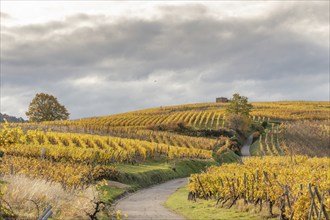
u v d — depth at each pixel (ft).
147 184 147.33
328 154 276.21
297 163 147.54
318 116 474.90
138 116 465.47
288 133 360.69
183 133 344.49
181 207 85.81
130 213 74.69
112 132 271.90
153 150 210.79
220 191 87.40
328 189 57.47
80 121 389.39
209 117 432.25
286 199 65.72
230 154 273.54
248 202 79.61
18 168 90.63
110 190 110.32
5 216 39.04
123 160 176.55
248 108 395.14
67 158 148.97
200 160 226.79
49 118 399.24
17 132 35.83
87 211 53.16
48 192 52.75
